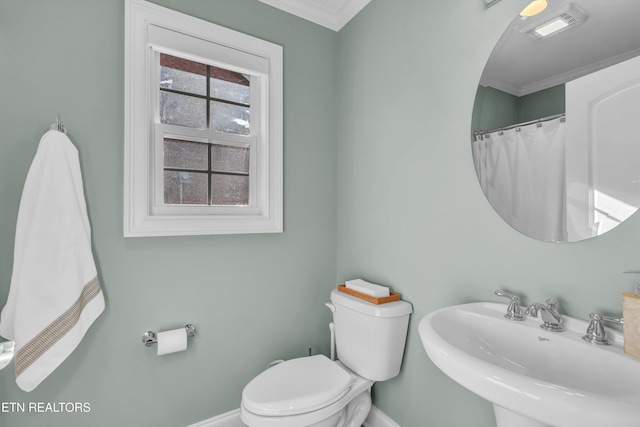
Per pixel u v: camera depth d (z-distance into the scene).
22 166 1.17
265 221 1.68
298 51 1.82
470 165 1.17
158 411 1.42
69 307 1.11
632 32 0.78
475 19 1.15
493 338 0.95
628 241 0.79
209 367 1.55
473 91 1.16
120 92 1.34
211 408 1.55
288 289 1.79
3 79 1.15
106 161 1.31
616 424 0.48
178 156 1.51
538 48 0.97
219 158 1.63
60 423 1.23
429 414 1.33
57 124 1.17
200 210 1.55
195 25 1.49
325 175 1.92
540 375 0.83
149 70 1.40
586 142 0.86
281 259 1.77
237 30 1.63
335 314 1.61
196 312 1.51
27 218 1.09
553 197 0.93
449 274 1.25
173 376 1.46
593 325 0.79
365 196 1.72
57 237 1.11
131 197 1.34
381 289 1.46
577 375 0.77
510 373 0.60
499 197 1.07
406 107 1.46
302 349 1.84
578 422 0.51
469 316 1.01
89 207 1.27
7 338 1.09
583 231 0.86
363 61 1.74
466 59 1.18
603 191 0.82
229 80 1.66
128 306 1.35
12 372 1.15
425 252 1.36
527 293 1.00
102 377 1.30
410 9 1.44
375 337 1.37
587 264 0.86
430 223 1.34
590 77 0.85
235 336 1.62
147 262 1.40
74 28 1.26
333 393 1.22
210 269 1.55
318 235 1.90
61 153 1.13
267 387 1.26
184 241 1.49
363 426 1.65
